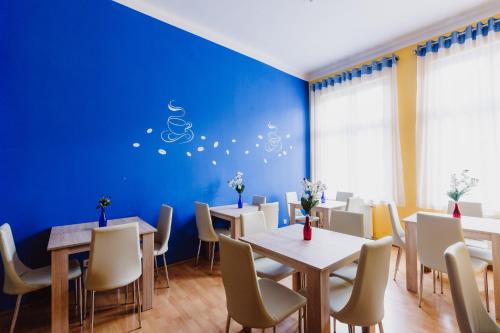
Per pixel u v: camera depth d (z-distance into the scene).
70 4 2.79
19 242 2.46
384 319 2.17
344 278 2.00
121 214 3.10
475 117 3.42
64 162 2.72
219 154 4.09
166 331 2.07
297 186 5.37
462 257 1.32
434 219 2.25
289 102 5.27
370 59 4.66
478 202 3.08
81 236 2.25
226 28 3.88
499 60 3.24
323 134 5.38
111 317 2.28
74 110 2.79
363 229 2.35
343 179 5.04
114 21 3.09
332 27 3.82
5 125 2.42
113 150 3.05
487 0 3.22
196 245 3.77
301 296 1.71
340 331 2.04
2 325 2.20
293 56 4.82
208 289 2.79
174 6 3.37
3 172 2.40
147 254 2.42
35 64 2.57
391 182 4.30
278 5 3.31
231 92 4.26
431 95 3.78
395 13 3.48
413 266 2.66
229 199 4.19
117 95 3.09
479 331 1.24
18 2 2.50
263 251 1.90
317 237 2.17
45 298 2.59
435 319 2.16
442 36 3.67
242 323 1.48
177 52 3.62
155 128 3.39
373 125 4.55
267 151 4.82
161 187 3.44
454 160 3.59
